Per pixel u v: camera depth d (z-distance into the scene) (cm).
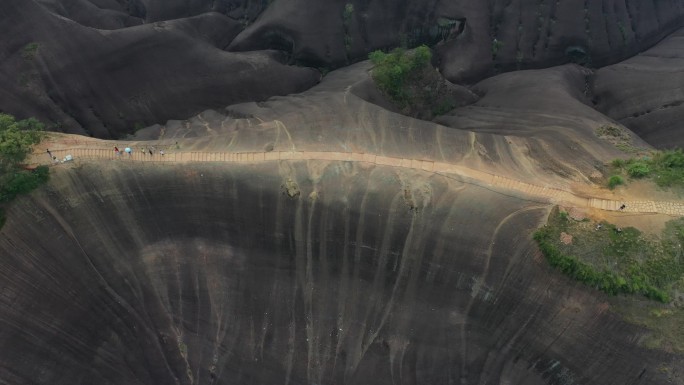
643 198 3080
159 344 3506
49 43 4019
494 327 3080
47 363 3244
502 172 3259
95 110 4169
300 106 3938
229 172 3291
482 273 3031
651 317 2742
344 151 3353
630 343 2788
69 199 3266
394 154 3338
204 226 3384
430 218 3102
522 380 3097
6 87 3938
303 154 3341
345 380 3353
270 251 3353
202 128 3912
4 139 3161
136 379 3503
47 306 3216
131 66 4303
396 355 3275
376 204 3156
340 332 3344
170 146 3444
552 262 2853
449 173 3216
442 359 3209
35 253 3177
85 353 3362
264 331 3419
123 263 3419
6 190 3075
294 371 3403
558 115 4047
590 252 2848
